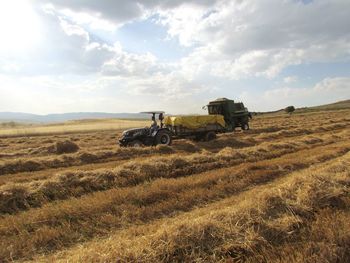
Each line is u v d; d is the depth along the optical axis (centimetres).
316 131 2930
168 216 795
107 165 1534
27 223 743
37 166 1586
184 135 2319
